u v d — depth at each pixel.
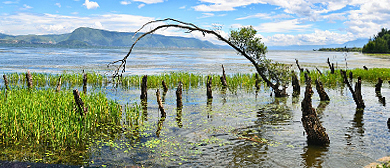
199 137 11.27
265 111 16.16
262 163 8.59
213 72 43.56
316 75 33.09
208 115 15.13
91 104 13.60
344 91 24.22
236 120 14.00
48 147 9.95
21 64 48.66
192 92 23.83
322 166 8.29
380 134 11.37
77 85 27.17
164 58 86.75
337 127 12.46
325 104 18.03
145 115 15.12
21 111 10.99
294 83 23.48
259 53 19.58
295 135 11.42
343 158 8.88
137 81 28.62
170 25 16.23
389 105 17.38
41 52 101.12
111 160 8.91
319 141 10.17
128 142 10.65
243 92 23.95
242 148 9.96
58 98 14.16
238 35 18.86
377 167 8.00
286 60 89.19
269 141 10.69
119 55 97.25
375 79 33.19
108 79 30.69
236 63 68.44
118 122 13.35
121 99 19.97
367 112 15.48
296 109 16.72
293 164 8.46
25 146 9.98
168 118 14.44
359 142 10.42
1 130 10.60
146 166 8.45
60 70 40.72
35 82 27.36
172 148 10.02
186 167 8.38
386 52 170.50
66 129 10.35
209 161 8.83
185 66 55.28
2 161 8.20
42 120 10.67
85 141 10.66
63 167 8.14
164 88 24.36
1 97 14.08
